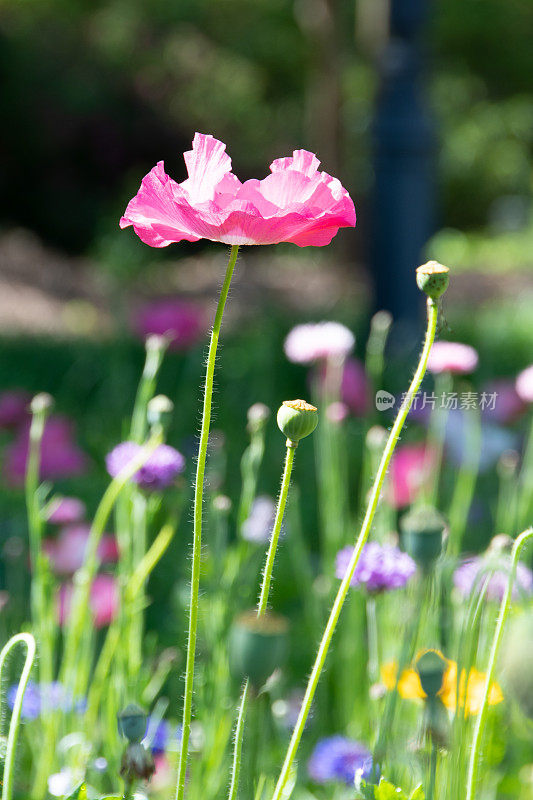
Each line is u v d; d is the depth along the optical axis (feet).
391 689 3.58
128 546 4.16
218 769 4.00
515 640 3.25
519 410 7.24
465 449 6.31
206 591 4.54
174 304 8.81
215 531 5.13
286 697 4.84
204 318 17.12
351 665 4.73
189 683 3.19
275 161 3.26
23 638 3.20
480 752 3.34
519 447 8.50
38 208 29.53
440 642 3.65
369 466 5.70
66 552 5.00
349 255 26.58
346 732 4.64
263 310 17.43
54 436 6.64
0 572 5.81
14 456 6.59
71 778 3.78
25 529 6.48
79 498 7.64
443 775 3.42
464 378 11.42
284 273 25.79
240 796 3.64
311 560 6.84
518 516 5.84
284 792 3.54
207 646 4.28
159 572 6.48
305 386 11.37
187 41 33.94
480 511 7.02
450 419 6.32
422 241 11.75
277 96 35.68
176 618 5.71
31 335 15.20
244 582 4.72
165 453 4.00
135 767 3.28
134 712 3.28
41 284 22.43
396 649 3.94
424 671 3.41
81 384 11.76
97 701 3.99
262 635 3.28
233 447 9.31
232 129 33.60
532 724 3.26
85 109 30.50
